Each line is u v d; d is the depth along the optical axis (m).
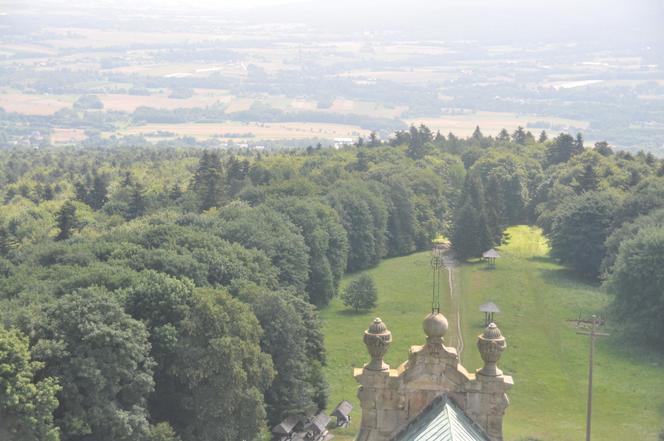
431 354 39.44
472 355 110.81
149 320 106.31
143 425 95.44
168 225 151.38
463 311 138.88
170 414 105.44
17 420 86.62
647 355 151.88
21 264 148.25
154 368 104.56
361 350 158.75
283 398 122.25
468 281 176.50
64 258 139.62
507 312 167.50
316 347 136.88
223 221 176.12
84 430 91.50
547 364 147.75
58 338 95.81
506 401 39.31
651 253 158.62
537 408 132.62
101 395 94.19
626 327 160.75
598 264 196.25
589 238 197.25
